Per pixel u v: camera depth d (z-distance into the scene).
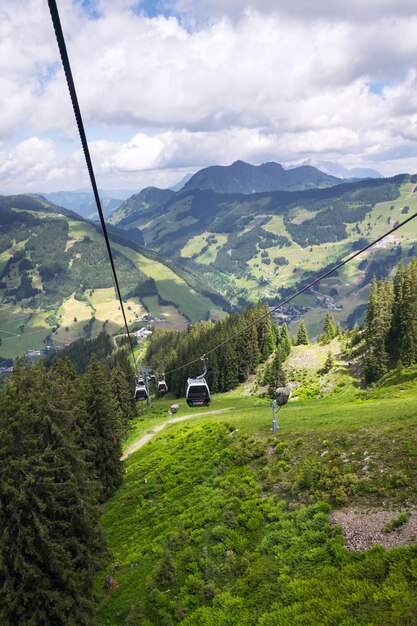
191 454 45.94
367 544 20.33
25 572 22.33
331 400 75.19
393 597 16.06
